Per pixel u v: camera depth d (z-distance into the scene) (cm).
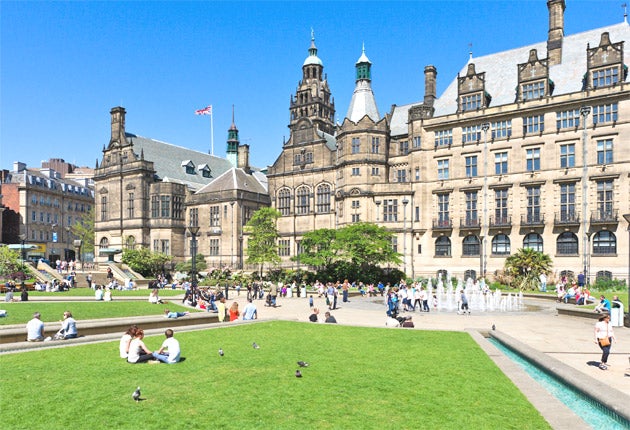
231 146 12725
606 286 5709
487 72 7769
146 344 2295
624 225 6016
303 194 8975
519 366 1855
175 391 1485
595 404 1421
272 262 7950
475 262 7100
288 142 9244
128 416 1264
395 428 1195
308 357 2005
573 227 6375
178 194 9794
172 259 9369
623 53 6353
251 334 2627
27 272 6681
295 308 4584
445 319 3562
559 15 7169
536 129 6762
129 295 5353
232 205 9281
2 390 1484
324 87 11288
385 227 7125
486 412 1312
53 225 12144
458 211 7262
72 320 2441
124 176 9869
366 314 4006
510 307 4503
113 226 9925
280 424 1218
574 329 2991
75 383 1566
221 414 1286
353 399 1422
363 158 7969
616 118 6216
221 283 7269
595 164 6281
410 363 1898
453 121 7350
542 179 6644
